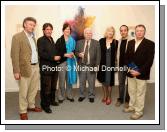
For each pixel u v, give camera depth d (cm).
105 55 403
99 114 374
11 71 502
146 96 461
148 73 337
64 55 396
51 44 370
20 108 350
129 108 379
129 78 360
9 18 484
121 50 387
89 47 407
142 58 334
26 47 328
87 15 506
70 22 500
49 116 366
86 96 460
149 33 536
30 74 335
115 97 460
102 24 515
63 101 432
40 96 424
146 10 530
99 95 474
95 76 424
